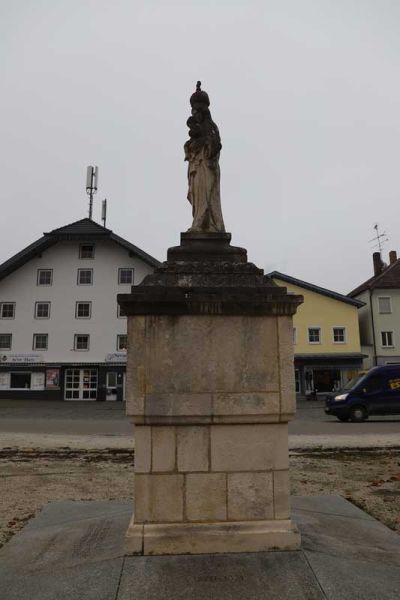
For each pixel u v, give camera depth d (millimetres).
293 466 11367
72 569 4570
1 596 4164
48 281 40969
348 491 8852
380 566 4598
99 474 10547
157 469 5043
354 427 19766
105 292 40594
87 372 40062
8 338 40469
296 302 5332
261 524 4930
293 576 4336
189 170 6285
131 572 4414
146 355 5199
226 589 4148
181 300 5219
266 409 5156
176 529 4859
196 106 6305
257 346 5285
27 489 9125
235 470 5082
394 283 44062
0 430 18969
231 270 5660
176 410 5102
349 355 41781
